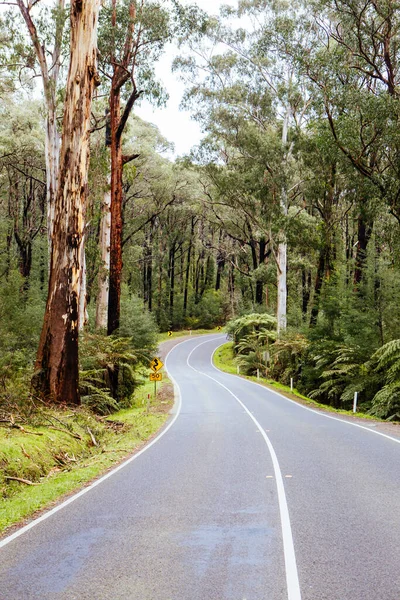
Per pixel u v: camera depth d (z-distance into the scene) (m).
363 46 23.31
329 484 8.34
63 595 4.31
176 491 8.06
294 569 4.81
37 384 15.38
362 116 21.09
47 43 24.44
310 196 32.81
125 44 22.69
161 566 4.92
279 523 6.26
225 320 88.75
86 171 15.87
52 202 24.62
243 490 8.00
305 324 41.16
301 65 22.67
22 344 24.25
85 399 19.12
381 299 25.52
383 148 22.12
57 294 15.51
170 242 82.31
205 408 22.20
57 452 11.28
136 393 29.47
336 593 4.29
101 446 13.38
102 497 7.88
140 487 8.46
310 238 33.16
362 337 25.44
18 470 9.38
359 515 6.59
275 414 19.80
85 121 15.66
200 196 55.38
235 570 4.80
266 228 40.72
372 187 22.62
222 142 45.03
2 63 25.92
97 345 21.62
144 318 40.25
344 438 13.59
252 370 43.56
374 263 26.06
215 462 10.45
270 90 39.47
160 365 24.55
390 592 4.30
